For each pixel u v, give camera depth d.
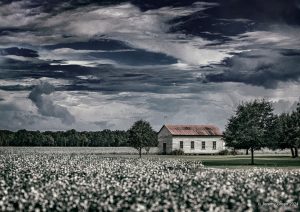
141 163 38.03
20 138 159.75
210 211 16.06
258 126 50.03
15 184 23.09
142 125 66.75
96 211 17.42
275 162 50.53
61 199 18.91
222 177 25.11
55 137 167.75
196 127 86.88
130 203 18.58
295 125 64.25
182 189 21.09
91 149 113.38
